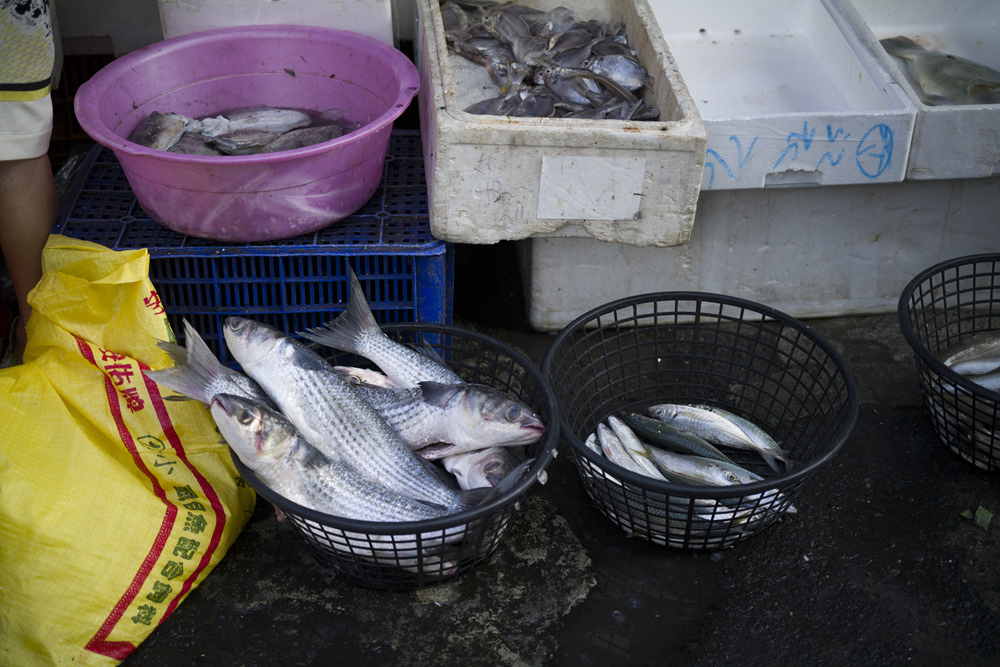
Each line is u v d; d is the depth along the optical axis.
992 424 2.55
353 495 2.28
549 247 3.11
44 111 2.62
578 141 2.55
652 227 2.73
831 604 2.37
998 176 3.05
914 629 2.30
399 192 3.05
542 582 2.43
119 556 2.21
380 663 2.22
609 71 3.11
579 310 3.28
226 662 2.22
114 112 2.91
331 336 2.65
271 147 2.84
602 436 2.62
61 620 2.12
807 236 3.16
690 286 3.26
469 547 2.30
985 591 2.39
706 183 2.92
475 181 2.62
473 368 2.82
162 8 3.08
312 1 3.14
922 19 3.98
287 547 2.51
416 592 2.39
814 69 3.62
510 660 2.23
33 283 2.90
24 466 2.17
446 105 2.60
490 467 2.41
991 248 3.22
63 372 2.39
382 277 2.85
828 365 3.14
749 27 3.86
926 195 3.09
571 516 2.62
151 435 2.42
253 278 2.79
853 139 2.86
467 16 3.54
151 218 2.84
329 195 2.72
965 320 3.07
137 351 2.44
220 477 2.47
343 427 2.42
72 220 2.84
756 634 2.30
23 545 2.11
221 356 2.94
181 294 2.83
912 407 2.97
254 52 3.15
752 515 2.35
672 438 2.68
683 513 2.31
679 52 3.74
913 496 2.66
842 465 2.76
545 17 3.48
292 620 2.32
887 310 3.35
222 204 2.61
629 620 2.34
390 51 3.00
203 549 2.36
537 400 2.99
